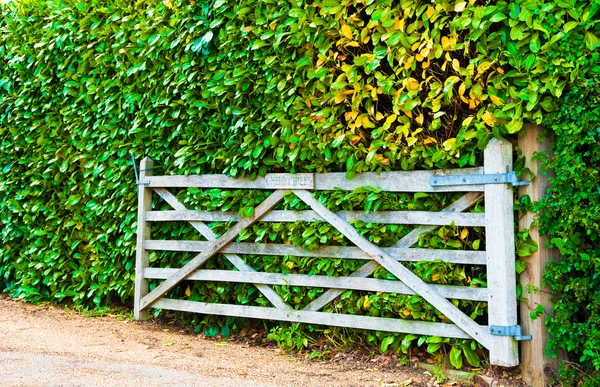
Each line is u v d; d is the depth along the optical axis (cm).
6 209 666
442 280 414
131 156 568
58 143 624
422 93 420
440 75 413
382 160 430
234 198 502
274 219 489
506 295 384
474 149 400
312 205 465
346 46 440
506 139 391
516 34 366
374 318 440
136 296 561
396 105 416
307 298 479
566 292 378
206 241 526
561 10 358
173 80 536
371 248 437
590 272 371
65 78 614
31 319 567
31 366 407
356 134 443
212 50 510
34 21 642
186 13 519
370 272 446
